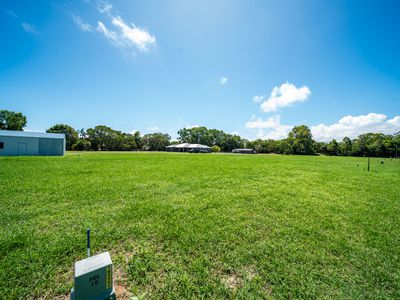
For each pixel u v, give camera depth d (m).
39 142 25.59
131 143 72.19
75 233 3.71
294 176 11.53
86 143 59.62
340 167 17.88
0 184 7.36
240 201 6.11
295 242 3.62
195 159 24.27
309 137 66.88
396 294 2.43
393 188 8.55
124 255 3.13
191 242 3.53
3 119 49.31
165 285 2.47
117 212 4.91
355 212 5.35
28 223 4.12
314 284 2.54
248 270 2.83
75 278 1.56
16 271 2.60
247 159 27.14
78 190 6.85
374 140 61.25
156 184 8.27
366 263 3.03
